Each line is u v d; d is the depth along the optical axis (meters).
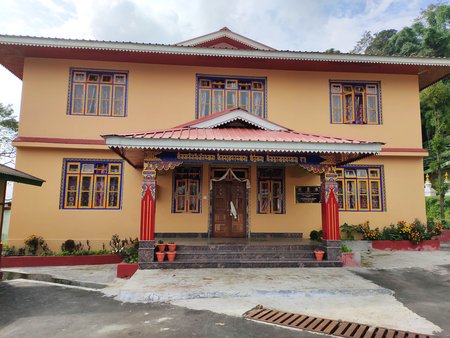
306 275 8.08
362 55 12.21
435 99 17.64
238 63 12.62
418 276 8.28
